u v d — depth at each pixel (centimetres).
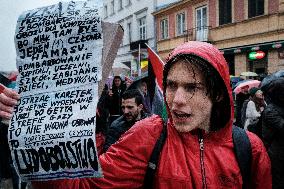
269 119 355
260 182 156
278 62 1703
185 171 142
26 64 137
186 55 140
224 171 145
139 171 146
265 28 1750
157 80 331
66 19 136
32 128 128
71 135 125
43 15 138
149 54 334
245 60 1895
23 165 128
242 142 152
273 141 357
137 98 375
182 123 140
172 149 145
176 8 2391
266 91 370
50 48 136
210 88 142
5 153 276
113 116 662
